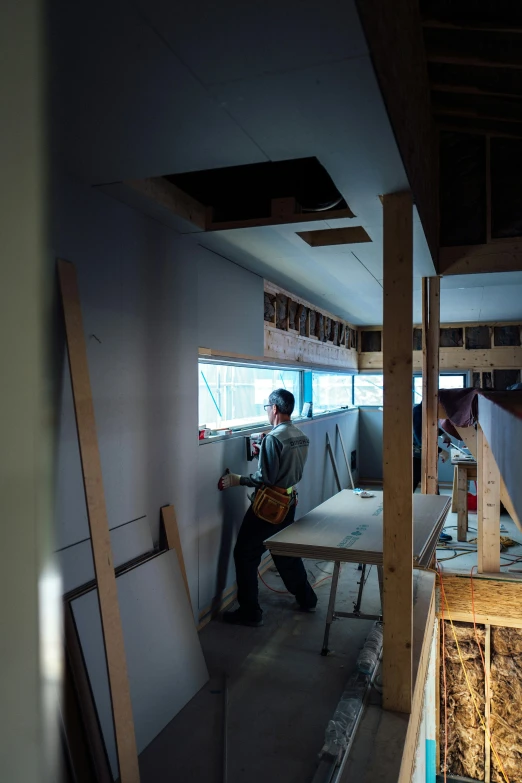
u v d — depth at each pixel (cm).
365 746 202
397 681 224
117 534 235
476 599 430
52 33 120
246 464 392
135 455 252
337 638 307
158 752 209
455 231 428
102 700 192
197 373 317
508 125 402
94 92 148
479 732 435
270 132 171
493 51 297
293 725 225
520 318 769
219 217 299
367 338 872
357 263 383
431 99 360
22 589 66
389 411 218
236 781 192
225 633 314
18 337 66
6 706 64
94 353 222
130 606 224
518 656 422
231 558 365
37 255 68
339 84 142
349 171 201
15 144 66
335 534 300
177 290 292
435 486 457
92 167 199
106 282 229
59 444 194
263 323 449
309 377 634
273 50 127
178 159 193
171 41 124
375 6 136
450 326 820
